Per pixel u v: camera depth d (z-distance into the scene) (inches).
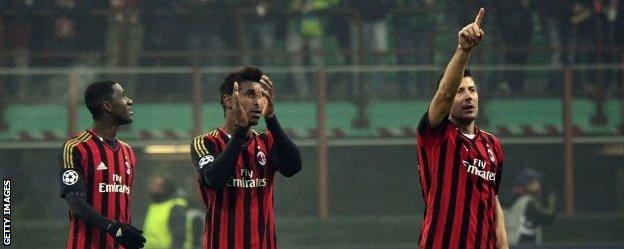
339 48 2886.3
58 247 2714.1
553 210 2731.3
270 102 1098.1
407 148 2765.7
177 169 2711.6
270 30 2893.7
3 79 2699.3
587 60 2910.9
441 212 1013.8
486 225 1021.2
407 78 2773.1
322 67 2822.3
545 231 2755.9
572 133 2775.6
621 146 2785.4
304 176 2748.5
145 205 2714.1
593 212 2783.0
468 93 1023.6
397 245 2760.8
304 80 2751.0
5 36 2871.6
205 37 2886.3
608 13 2933.1
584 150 2783.0
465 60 959.6
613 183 2785.4
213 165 1077.1
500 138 2780.5
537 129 2775.6
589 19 2930.6
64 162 1233.4
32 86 2706.7
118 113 1262.3
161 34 2871.6
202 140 1131.9
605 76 2778.1
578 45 2935.5
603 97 2778.1
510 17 2881.4
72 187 1220.5
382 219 2753.4
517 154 2780.5
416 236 2760.8
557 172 2778.1
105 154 1256.8
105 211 1248.8
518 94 2780.5
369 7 2881.4
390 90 2765.7
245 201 1115.3
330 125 2748.5
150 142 2709.2
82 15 2874.0
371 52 2876.5
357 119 2753.4
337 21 2883.9
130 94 2714.1
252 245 1114.7
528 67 2783.0
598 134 2775.6
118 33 2864.2
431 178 1019.3
